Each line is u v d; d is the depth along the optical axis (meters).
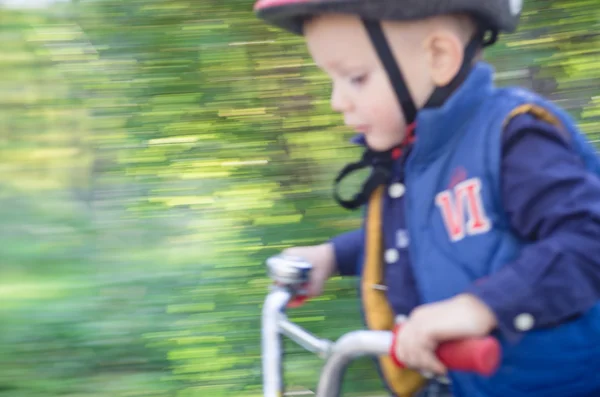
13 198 5.55
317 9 2.13
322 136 5.24
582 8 4.95
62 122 5.80
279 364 2.15
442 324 1.78
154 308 4.44
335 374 1.93
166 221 5.12
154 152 5.41
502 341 1.96
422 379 2.21
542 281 1.82
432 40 2.17
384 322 2.28
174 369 4.12
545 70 5.01
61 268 4.84
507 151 2.03
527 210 1.95
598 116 4.88
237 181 5.21
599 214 1.87
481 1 2.15
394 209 2.27
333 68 2.22
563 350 1.98
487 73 2.13
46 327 4.33
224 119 5.37
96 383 4.04
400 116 2.20
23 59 5.81
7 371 4.07
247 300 4.45
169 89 5.46
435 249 2.08
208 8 5.44
